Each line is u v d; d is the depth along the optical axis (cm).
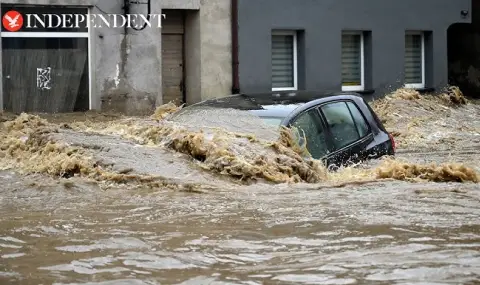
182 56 3044
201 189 1294
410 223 1037
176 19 3011
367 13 3334
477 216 1077
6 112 2642
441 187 1298
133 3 2841
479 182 1373
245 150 1385
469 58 3809
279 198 1220
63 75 2748
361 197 1215
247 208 1153
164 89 3009
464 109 3188
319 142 1430
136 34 2856
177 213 1132
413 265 841
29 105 2698
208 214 1120
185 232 1018
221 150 1387
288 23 3141
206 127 1473
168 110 1939
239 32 3042
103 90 2805
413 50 3547
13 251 943
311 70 3209
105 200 1234
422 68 3569
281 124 1421
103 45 2798
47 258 909
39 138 1549
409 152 1997
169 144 1470
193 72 3009
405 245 925
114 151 1444
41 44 2709
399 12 3428
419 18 3494
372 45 3359
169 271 851
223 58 3023
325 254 899
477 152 1998
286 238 975
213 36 3000
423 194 1233
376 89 3378
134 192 1291
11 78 2664
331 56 3253
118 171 1366
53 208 1188
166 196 1255
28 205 1213
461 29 3834
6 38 2650
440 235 971
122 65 2838
